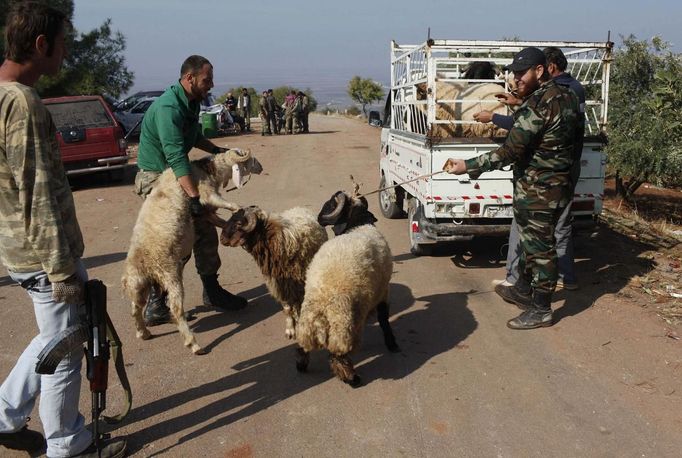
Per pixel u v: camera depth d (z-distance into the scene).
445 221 6.37
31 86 2.84
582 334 4.89
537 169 4.76
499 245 7.65
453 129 6.35
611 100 10.50
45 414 3.11
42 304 2.99
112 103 24.03
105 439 3.41
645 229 8.38
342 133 27.09
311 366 4.48
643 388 4.03
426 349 4.71
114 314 5.58
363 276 3.96
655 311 5.32
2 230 2.88
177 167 4.51
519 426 3.62
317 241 4.75
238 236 4.47
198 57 4.75
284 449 3.44
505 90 6.48
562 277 5.84
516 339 4.85
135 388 4.17
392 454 3.37
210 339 4.99
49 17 2.77
